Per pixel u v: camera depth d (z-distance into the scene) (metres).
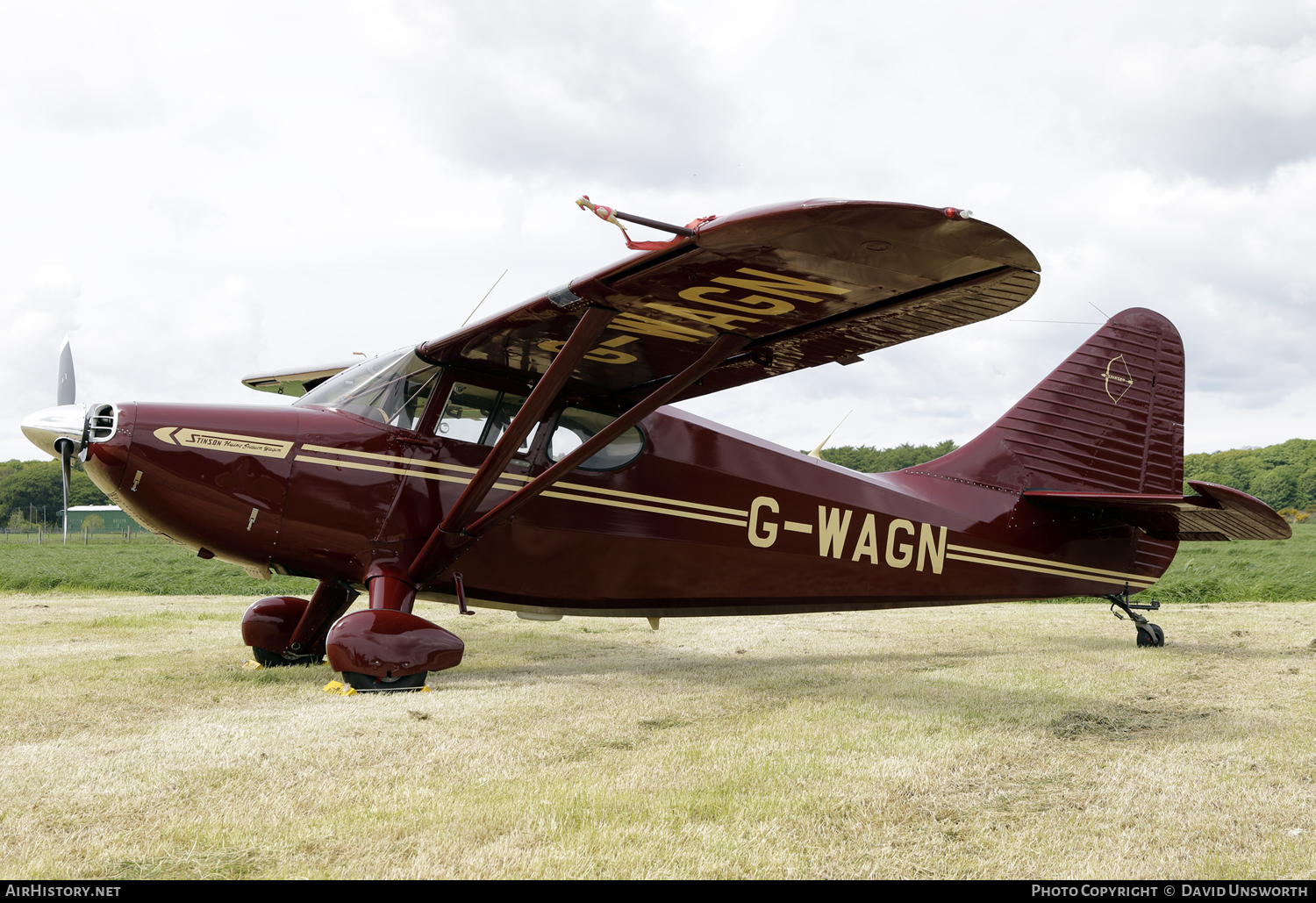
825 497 6.61
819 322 4.64
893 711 4.43
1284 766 3.36
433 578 5.45
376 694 4.72
